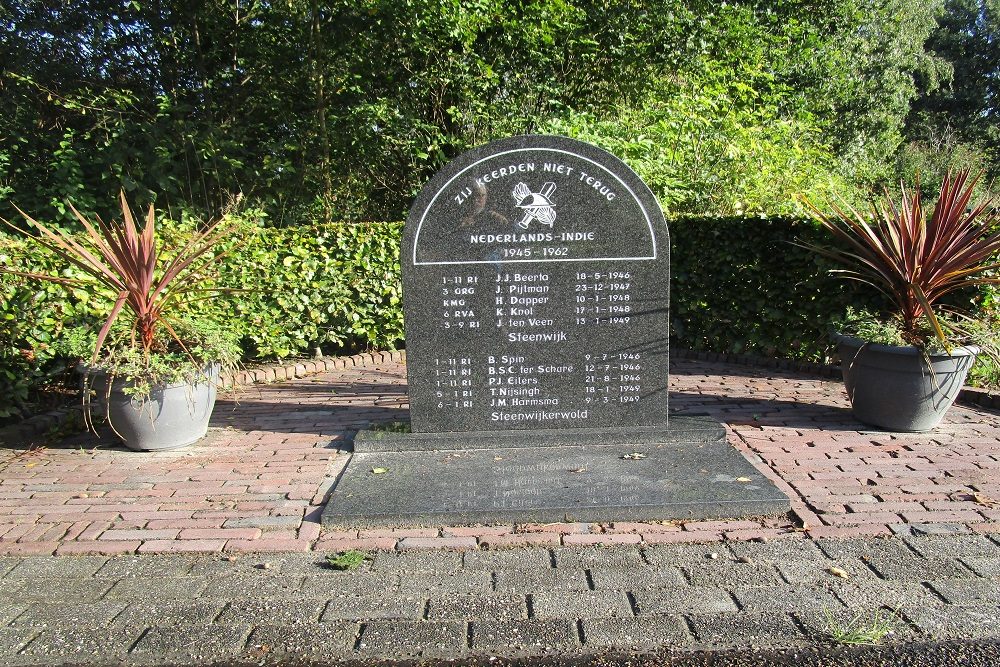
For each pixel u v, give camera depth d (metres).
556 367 4.86
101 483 4.34
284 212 10.38
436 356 4.84
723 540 3.49
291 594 3.09
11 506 4.00
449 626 2.84
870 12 19.08
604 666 2.59
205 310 6.47
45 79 9.88
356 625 2.86
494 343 4.83
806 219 6.69
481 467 4.41
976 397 5.70
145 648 2.75
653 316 4.81
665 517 3.75
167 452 4.91
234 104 10.75
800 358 7.09
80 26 10.23
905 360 4.77
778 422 5.28
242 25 10.60
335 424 5.52
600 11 10.77
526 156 4.66
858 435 4.95
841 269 6.20
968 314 5.58
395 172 11.18
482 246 4.73
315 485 4.26
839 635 2.71
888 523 3.60
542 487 4.03
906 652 2.63
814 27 16.53
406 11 9.19
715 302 7.60
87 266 4.67
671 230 7.89
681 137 9.66
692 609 2.92
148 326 4.84
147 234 4.74
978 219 5.31
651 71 11.41
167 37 10.34
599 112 11.23
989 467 4.30
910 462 4.40
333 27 10.02
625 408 4.91
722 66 12.12
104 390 4.76
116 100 9.51
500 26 10.16
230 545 3.50
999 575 3.12
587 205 4.70
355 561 3.33
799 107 15.11
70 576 3.28
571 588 3.09
